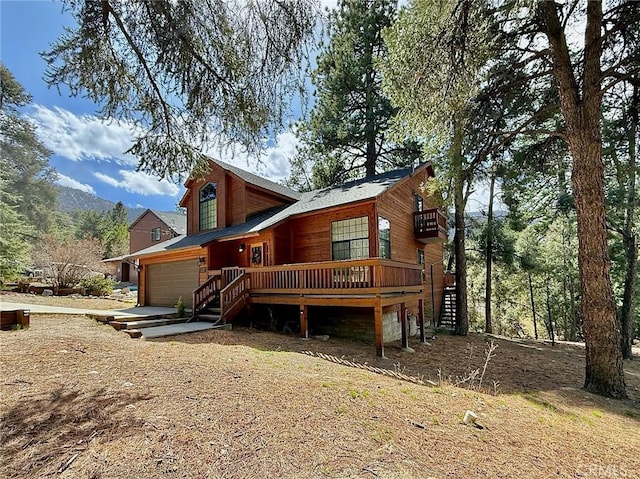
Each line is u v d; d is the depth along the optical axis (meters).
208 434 2.74
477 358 8.53
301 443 2.70
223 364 4.99
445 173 9.23
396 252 12.19
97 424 2.77
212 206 15.20
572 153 6.39
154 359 4.99
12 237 15.69
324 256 11.48
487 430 3.27
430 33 5.83
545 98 7.79
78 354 4.84
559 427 3.69
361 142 17.47
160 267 15.26
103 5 3.32
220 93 4.18
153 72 3.93
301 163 19.31
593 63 6.22
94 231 47.78
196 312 10.71
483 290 22.06
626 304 11.37
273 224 11.09
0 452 2.29
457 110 7.21
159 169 4.74
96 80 3.76
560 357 9.66
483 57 6.09
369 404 3.63
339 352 7.57
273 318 10.37
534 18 6.23
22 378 3.65
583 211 6.22
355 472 2.34
